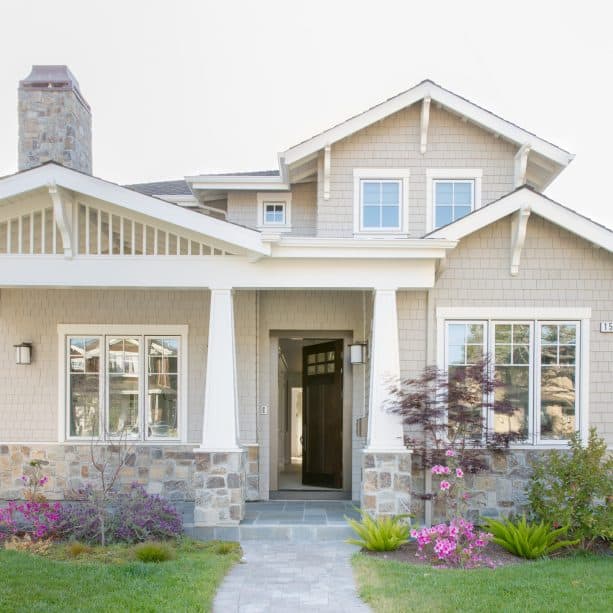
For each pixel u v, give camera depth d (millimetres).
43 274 7863
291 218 10945
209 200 11469
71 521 7211
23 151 10195
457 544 6562
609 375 8531
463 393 7539
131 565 5965
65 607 4809
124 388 9711
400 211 10148
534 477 7703
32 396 9625
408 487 7688
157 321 9695
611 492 6973
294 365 14312
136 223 8320
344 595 5543
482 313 8539
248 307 9758
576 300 8578
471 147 10203
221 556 6656
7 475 9508
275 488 9969
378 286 7996
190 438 9570
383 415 7852
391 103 9883
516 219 8391
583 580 5691
